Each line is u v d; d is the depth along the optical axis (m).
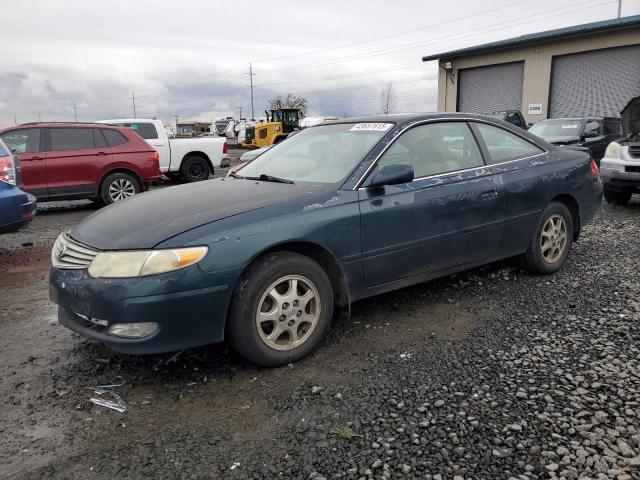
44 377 3.21
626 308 3.98
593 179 5.16
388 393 2.89
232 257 2.97
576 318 3.83
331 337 3.68
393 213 3.66
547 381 2.95
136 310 2.82
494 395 2.83
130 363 3.36
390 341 3.58
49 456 2.43
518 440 2.44
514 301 4.24
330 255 3.43
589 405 2.70
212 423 2.67
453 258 4.11
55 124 9.77
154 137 14.06
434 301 4.30
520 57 23.95
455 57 26.45
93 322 2.99
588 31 21.14
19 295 4.96
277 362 3.21
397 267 3.77
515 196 4.41
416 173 3.91
